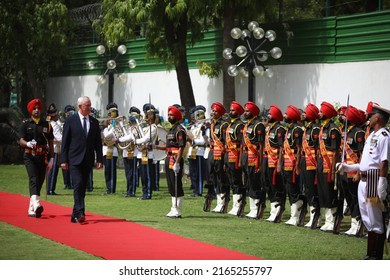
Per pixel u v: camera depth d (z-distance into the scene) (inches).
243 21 1067.3
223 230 557.6
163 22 1040.8
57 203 719.1
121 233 527.2
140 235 518.9
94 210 676.1
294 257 453.4
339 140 558.9
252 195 634.8
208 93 1125.7
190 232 541.0
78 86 1466.5
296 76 988.6
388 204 538.9
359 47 908.6
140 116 809.5
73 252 454.0
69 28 1418.6
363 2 990.4
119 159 1151.6
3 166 1193.4
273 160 611.2
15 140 1290.6
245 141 632.4
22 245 478.6
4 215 618.5
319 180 567.8
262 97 1039.0
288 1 1053.8
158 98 1241.4
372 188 443.2
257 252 467.8
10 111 1305.4
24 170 1113.4
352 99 914.7
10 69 1549.0
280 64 1010.7
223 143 663.8
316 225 579.5
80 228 549.6
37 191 612.4
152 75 1258.6
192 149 801.6
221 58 1103.6
